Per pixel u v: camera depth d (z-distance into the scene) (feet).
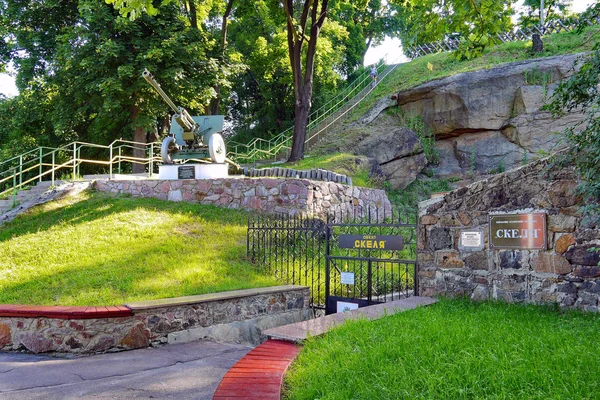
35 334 21.43
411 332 15.96
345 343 15.42
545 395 10.67
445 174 68.85
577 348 13.61
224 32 75.51
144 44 62.54
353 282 27.78
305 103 66.08
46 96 72.08
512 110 66.74
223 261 32.60
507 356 13.21
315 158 63.67
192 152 48.62
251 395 11.92
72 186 45.37
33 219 40.22
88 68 60.44
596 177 18.65
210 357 20.34
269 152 77.51
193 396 15.10
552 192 21.44
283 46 89.81
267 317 27.12
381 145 66.33
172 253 33.32
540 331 16.05
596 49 19.44
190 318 23.76
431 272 25.39
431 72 90.07
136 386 16.11
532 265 21.88
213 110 84.28
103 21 61.52
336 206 47.26
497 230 23.00
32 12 68.54
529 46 82.74
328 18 87.61
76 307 22.04
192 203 45.19
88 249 33.60
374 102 85.87
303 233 38.78
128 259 31.53
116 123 80.64
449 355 13.47
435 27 25.66
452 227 24.73
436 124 71.46
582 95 20.30
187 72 66.74
